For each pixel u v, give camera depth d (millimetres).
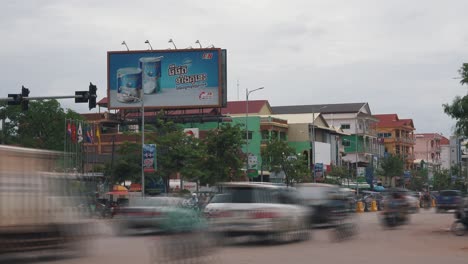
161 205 25688
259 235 20016
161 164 55156
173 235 14719
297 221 21906
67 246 18109
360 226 32250
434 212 50969
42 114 65062
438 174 108562
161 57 69312
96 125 67062
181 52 69125
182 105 68875
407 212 33375
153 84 69250
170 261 13680
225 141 55656
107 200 44344
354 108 103750
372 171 88625
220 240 19016
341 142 98312
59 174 18250
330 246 20844
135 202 26094
